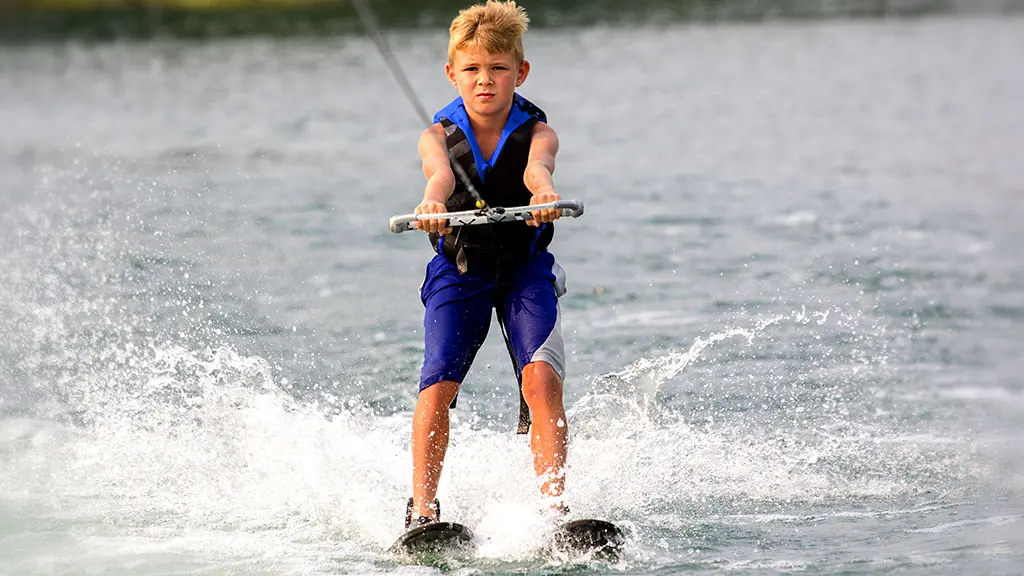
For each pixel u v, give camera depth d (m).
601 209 42.28
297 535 17.44
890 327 28.14
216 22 122.12
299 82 82.00
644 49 96.81
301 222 40.12
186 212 41.78
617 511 18.36
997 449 21.06
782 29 110.62
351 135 60.56
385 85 79.00
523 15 17.70
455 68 17.59
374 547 16.92
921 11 124.81
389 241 37.41
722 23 116.44
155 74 89.12
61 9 131.50
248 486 19.23
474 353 18.08
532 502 17.22
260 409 21.08
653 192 45.34
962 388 24.19
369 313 29.41
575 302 30.44
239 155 55.03
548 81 80.38
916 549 16.48
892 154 53.00
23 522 17.81
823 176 48.16
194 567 16.11
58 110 72.50
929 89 74.12
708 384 24.33
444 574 15.77
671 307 29.81
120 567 16.12
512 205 17.61
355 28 114.19
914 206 42.06
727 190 45.47
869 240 36.94
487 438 20.98
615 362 25.56
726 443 21.22
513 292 17.83
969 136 57.53
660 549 16.69
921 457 20.72
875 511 18.30
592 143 56.91
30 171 51.66
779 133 59.09
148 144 58.97
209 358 25.50
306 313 29.31
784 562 16.08
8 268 33.16
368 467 19.88
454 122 17.66
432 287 18.12
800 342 27.03
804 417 22.58
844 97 71.44
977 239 37.00
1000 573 15.46
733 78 80.25
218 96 76.88
